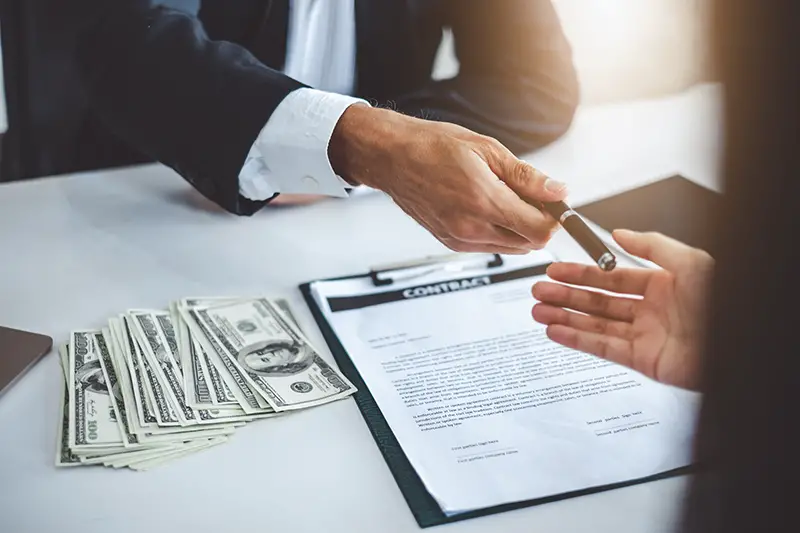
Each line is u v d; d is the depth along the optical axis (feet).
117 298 3.14
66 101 4.72
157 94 3.50
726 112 1.00
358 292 3.16
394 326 2.97
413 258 3.42
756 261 1.01
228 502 2.25
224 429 2.49
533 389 2.64
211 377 2.69
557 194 2.80
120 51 3.63
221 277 3.28
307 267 3.36
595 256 2.52
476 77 4.30
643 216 3.55
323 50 4.69
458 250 3.03
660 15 4.72
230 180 3.38
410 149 2.96
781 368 1.03
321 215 3.73
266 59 4.56
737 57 0.97
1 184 3.89
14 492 2.27
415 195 2.98
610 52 4.75
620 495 2.24
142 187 3.92
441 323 2.98
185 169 3.50
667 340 2.36
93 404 2.57
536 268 3.27
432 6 4.49
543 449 2.40
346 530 2.16
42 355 2.79
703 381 1.13
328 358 2.82
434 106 4.13
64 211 3.71
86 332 2.92
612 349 2.44
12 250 3.42
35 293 3.15
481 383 2.68
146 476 2.33
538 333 2.91
